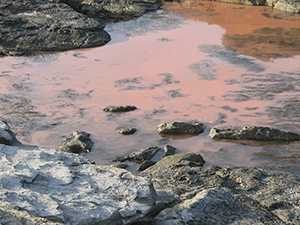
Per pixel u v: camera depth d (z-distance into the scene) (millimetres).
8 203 6617
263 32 22844
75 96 16375
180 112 15258
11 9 23297
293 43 21328
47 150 8070
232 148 13250
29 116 15031
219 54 19969
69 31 21781
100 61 19562
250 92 16469
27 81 17547
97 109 15508
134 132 14125
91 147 13344
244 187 10086
